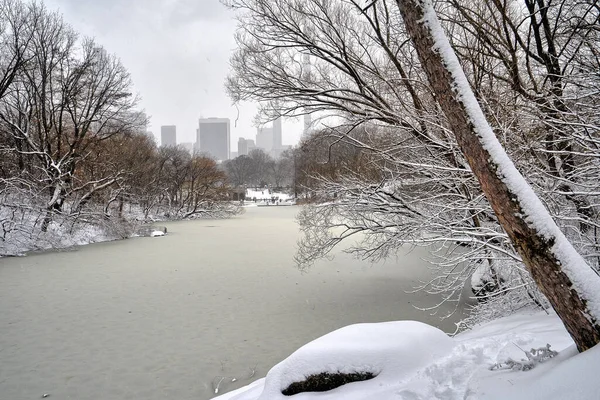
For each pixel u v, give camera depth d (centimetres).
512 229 329
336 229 2961
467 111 339
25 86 2930
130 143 4450
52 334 1058
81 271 1858
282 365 430
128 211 4144
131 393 760
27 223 2595
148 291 1486
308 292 1427
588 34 682
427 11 348
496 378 336
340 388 390
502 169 328
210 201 5819
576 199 691
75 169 3431
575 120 628
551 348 431
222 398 571
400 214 1037
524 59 872
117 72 3139
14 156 3162
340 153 1295
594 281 304
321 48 1091
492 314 824
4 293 1463
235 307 1274
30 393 763
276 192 11556
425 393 347
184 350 951
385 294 1374
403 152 993
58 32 2945
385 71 1030
